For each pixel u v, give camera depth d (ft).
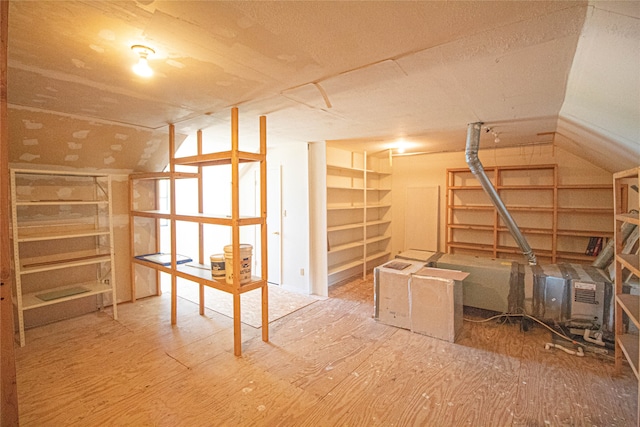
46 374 7.84
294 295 14.26
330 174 15.98
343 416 6.39
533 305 10.12
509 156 15.88
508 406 6.65
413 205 19.15
